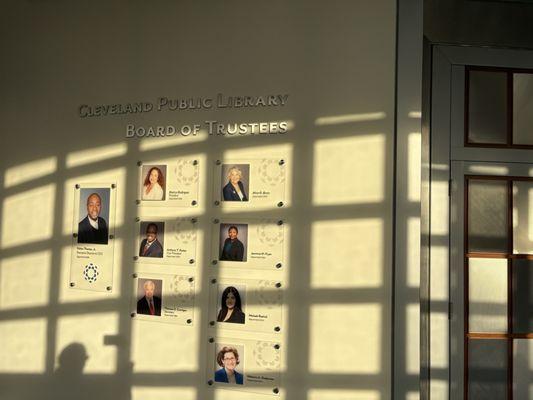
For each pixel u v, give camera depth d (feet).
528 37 10.66
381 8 9.11
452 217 10.43
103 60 10.59
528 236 10.46
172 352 9.71
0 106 11.28
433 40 10.67
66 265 10.57
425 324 10.29
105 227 10.32
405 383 8.59
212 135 9.75
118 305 10.12
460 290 10.34
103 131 10.48
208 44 9.91
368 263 8.84
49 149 10.87
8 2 11.30
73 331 10.41
